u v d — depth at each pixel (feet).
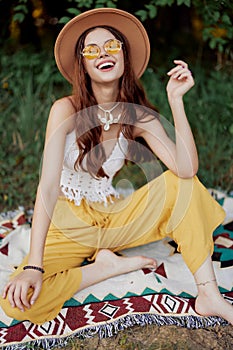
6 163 13.21
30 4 15.55
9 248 9.71
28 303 7.29
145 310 7.91
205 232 7.89
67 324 7.77
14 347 7.39
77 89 8.29
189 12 16.67
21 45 15.93
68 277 8.09
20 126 13.88
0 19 15.62
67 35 8.04
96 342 7.52
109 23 8.05
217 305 7.68
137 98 8.61
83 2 12.22
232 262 9.19
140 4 15.37
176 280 8.70
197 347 7.37
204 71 15.89
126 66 8.28
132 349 7.38
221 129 13.85
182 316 7.83
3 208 11.96
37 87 15.26
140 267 8.80
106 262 8.62
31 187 12.51
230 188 12.51
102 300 8.18
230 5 12.39
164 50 16.60
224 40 13.62
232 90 14.56
